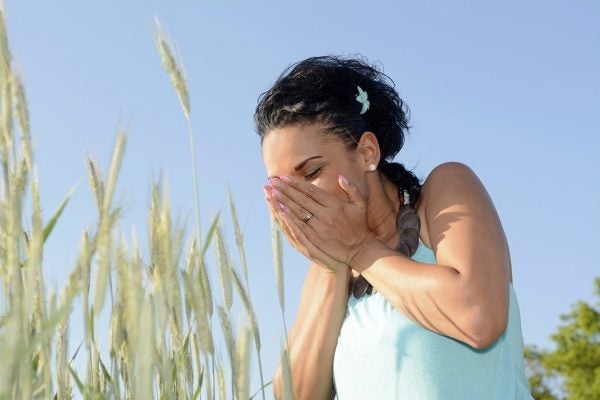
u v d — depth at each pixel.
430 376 1.92
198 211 1.38
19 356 0.82
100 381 1.53
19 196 1.19
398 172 2.24
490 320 1.88
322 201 2.10
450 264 1.95
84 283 1.31
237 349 1.27
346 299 2.16
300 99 2.12
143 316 1.03
